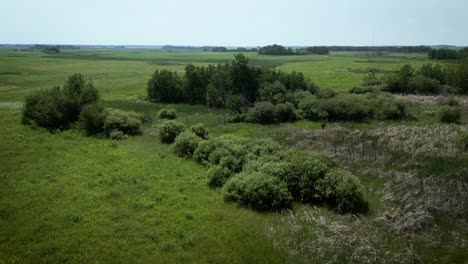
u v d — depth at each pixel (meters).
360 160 23.70
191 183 20.47
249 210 17.16
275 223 15.99
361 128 33.78
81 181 19.92
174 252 13.58
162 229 15.12
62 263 12.72
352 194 17.00
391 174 21.14
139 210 16.84
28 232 14.49
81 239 14.12
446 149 24.81
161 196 18.31
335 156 24.50
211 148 24.06
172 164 23.53
